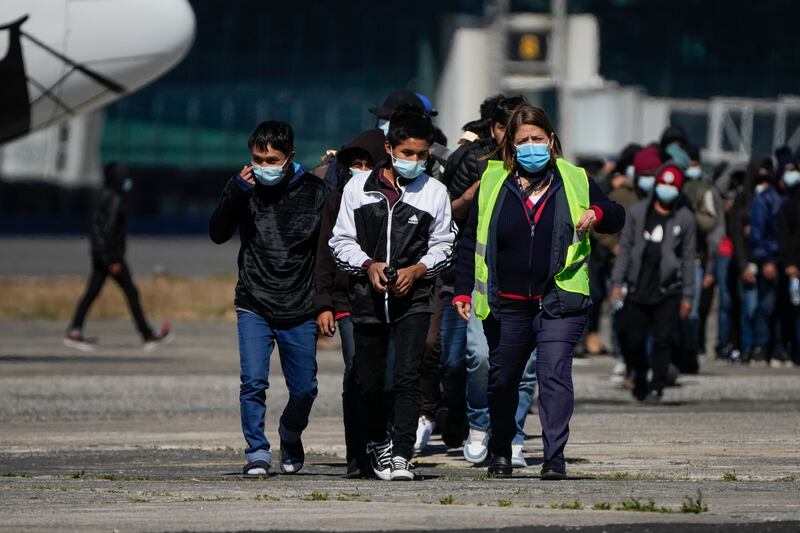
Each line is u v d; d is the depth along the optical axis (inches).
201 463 1070.4
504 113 987.9
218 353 2253.9
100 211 2263.8
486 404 1032.2
